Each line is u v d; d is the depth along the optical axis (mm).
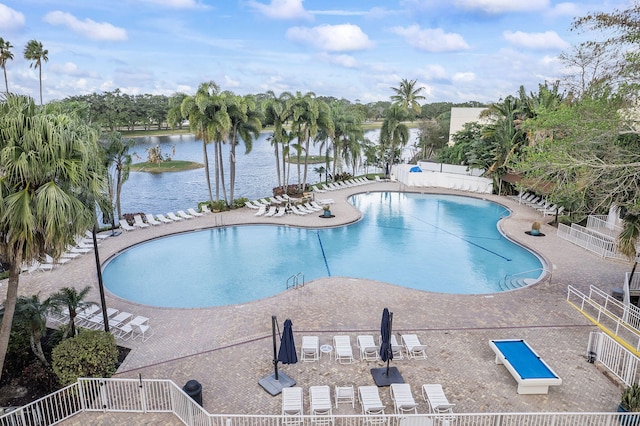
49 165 9641
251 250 25859
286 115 38156
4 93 9953
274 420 10414
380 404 10586
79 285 19438
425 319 15836
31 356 13375
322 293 18344
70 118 10812
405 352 13562
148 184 52844
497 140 40375
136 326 15078
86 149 10203
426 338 14430
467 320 15734
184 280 21391
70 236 10281
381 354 11844
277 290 20297
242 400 11297
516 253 25391
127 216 30141
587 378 12102
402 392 10953
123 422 10547
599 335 12812
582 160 13797
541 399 11219
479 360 13078
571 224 27219
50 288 19031
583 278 19797
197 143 108625
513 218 31938
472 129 50250
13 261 10188
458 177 43219
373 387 11203
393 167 49250
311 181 57156
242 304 17312
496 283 21141
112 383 11484
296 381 12125
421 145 70438
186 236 28281
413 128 136000
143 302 19016
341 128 44125
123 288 20375
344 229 30156
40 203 9352
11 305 10719
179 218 31172
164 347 14000
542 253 23625
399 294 18219
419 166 49500
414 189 43406
